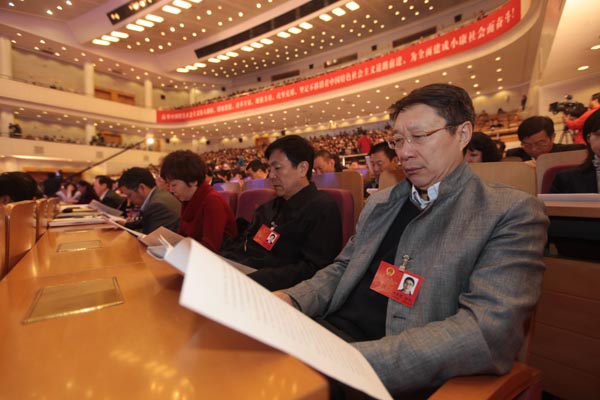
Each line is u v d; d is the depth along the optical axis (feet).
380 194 3.55
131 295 1.98
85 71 49.65
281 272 4.16
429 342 2.05
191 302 0.87
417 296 2.59
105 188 18.19
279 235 4.81
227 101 53.42
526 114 35.88
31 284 2.24
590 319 3.60
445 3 40.29
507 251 2.31
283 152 5.06
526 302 2.13
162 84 61.98
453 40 31.37
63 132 52.49
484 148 7.03
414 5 40.27
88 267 2.77
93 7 41.68
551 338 3.89
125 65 51.85
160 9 39.70
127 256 3.28
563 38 18.71
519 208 2.42
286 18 41.57
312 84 43.75
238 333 1.42
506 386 1.98
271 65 57.88
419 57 34.04
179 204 8.33
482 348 1.96
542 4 22.21
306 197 5.02
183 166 6.37
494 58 30.07
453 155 2.79
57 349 1.27
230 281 1.21
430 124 2.72
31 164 45.03
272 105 48.29
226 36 46.37
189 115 57.41
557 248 4.03
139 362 1.17
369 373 1.46
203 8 40.37
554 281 3.88
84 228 5.98
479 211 2.55
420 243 2.77
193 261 1.11
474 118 2.84
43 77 47.60
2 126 43.42
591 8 15.71
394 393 2.07
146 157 56.75
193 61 52.24
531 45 27.35
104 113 51.47
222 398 0.98
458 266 2.45
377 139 46.19
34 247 3.88
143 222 8.08
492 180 3.75
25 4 39.34
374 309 2.99
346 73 40.34
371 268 3.20
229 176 21.94
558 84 27.09
